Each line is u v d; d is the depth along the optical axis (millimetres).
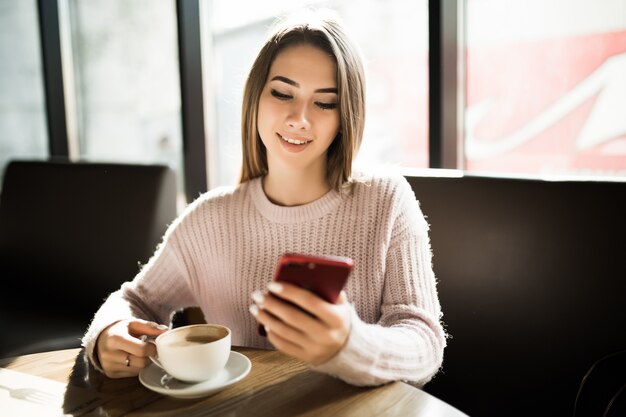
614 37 1783
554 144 1938
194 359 806
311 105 1116
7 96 2949
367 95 1191
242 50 2221
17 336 1685
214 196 1279
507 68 1927
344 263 724
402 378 877
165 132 2533
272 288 749
